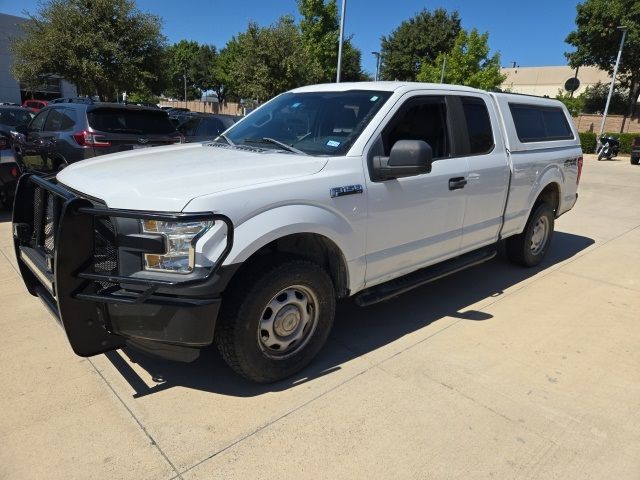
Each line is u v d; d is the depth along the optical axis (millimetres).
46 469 2467
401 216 3707
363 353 3713
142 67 22047
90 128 7914
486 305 4727
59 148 8172
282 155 3455
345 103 3877
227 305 2918
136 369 3365
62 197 2779
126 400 3023
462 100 4430
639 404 3182
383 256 3676
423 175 3836
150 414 2902
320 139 3646
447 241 4270
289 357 3246
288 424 2857
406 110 3842
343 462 2580
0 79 38250
